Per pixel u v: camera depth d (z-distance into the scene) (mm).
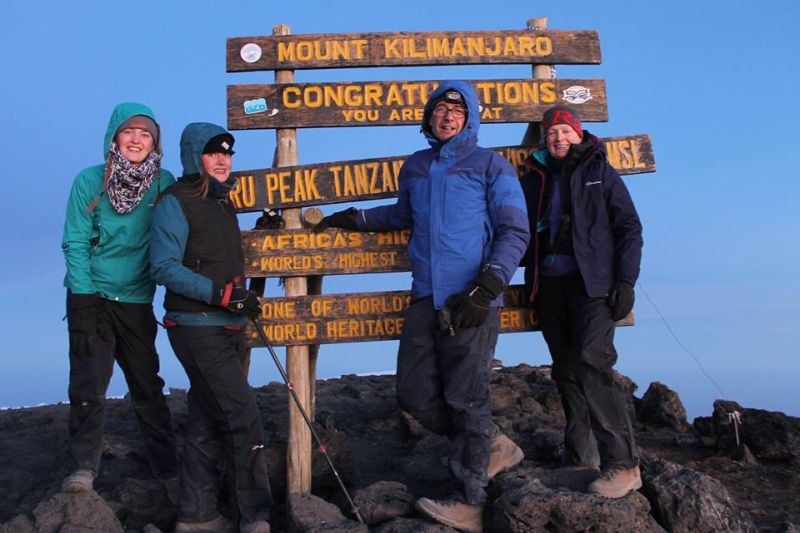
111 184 5637
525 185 6016
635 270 5473
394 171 6570
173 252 5430
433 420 5672
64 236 5691
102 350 5777
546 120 5723
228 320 5578
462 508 5348
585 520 5012
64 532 5184
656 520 5445
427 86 6680
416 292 5602
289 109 6570
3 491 6547
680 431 8414
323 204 6578
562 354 5934
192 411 5742
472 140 5598
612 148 6691
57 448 7531
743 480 6891
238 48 6586
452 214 5492
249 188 6551
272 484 6441
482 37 6746
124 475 6715
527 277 6059
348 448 6641
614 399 5508
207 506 5715
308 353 6523
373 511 5594
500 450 6027
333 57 6621
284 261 6453
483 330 5414
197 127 5609
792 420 7445
